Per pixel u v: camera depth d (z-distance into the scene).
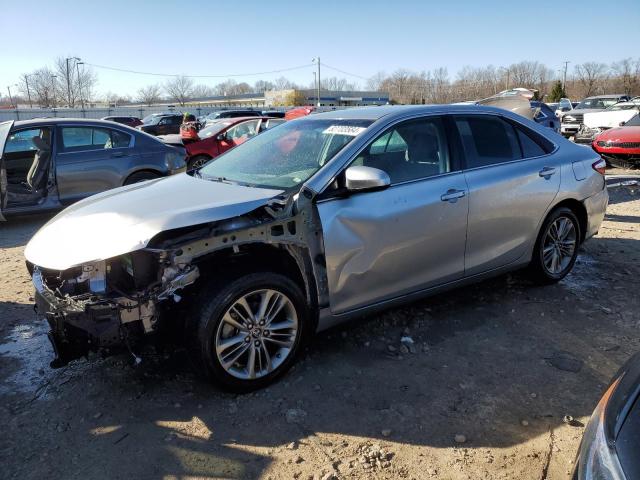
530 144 4.38
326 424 2.84
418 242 3.56
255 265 3.07
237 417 2.89
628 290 4.62
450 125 3.89
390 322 3.98
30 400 3.06
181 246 2.80
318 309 3.28
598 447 1.68
